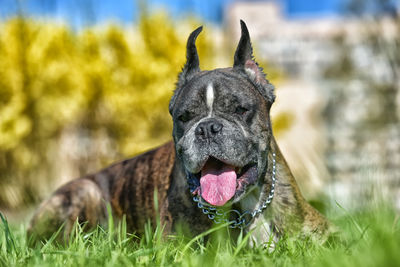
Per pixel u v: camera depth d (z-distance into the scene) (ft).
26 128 39.24
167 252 10.64
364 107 57.11
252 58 13.55
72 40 41.37
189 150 11.86
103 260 9.84
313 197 18.94
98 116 41.29
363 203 16.07
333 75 64.18
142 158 15.40
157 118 41.37
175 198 12.98
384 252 8.57
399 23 62.03
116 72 40.93
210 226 12.49
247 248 12.15
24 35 39.86
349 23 66.18
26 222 17.95
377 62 61.93
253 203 12.71
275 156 13.20
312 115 59.62
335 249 10.93
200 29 13.70
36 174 40.57
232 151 11.65
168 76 40.86
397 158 26.05
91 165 41.83
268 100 13.37
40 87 39.73
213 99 12.22
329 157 27.02
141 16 42.09
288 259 9.92
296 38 80.48
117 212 15.17
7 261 10.68
